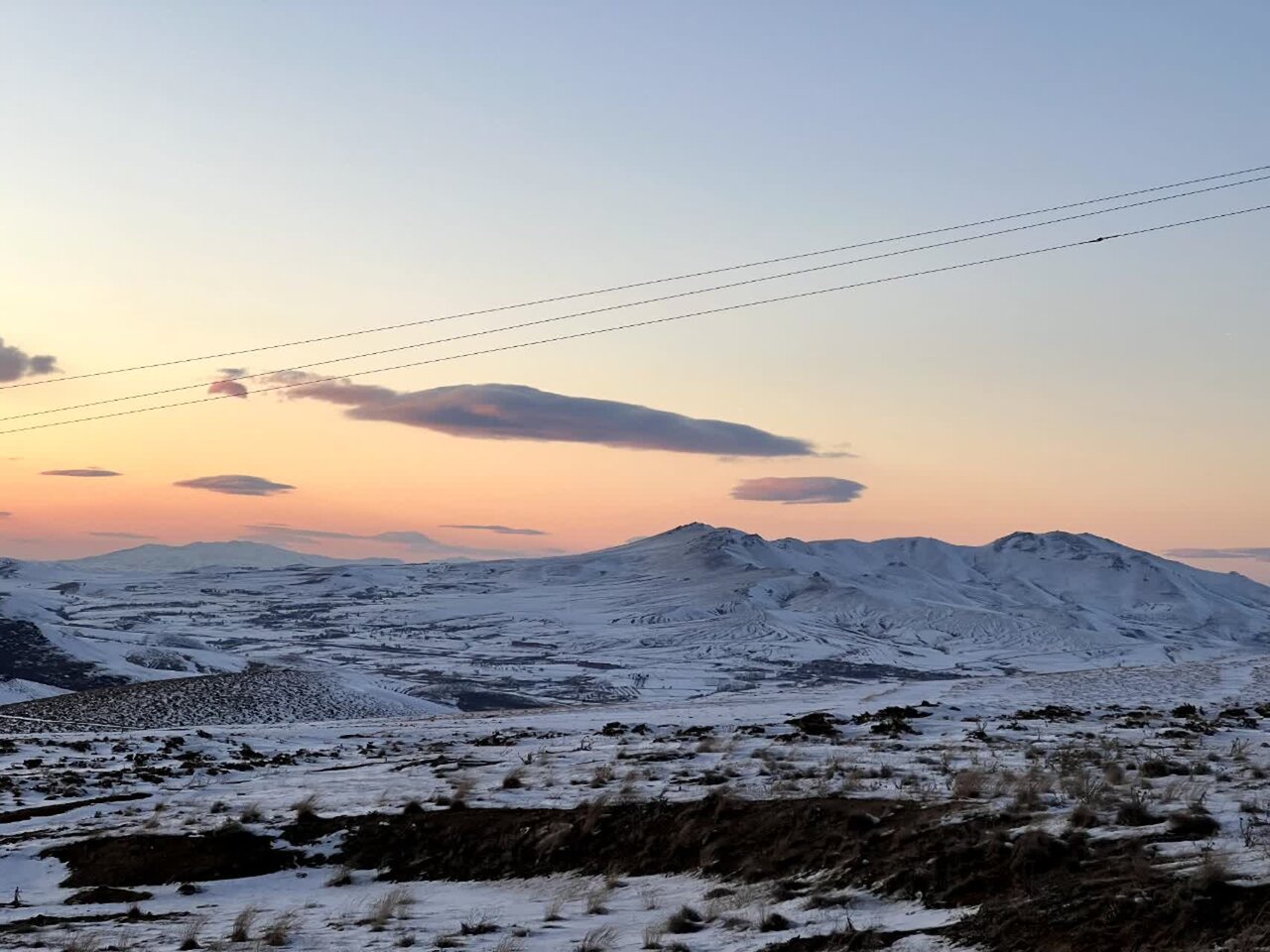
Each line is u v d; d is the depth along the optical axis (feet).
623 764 105.50
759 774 89.81
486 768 112.06
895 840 63.77
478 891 72.84
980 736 109.09
